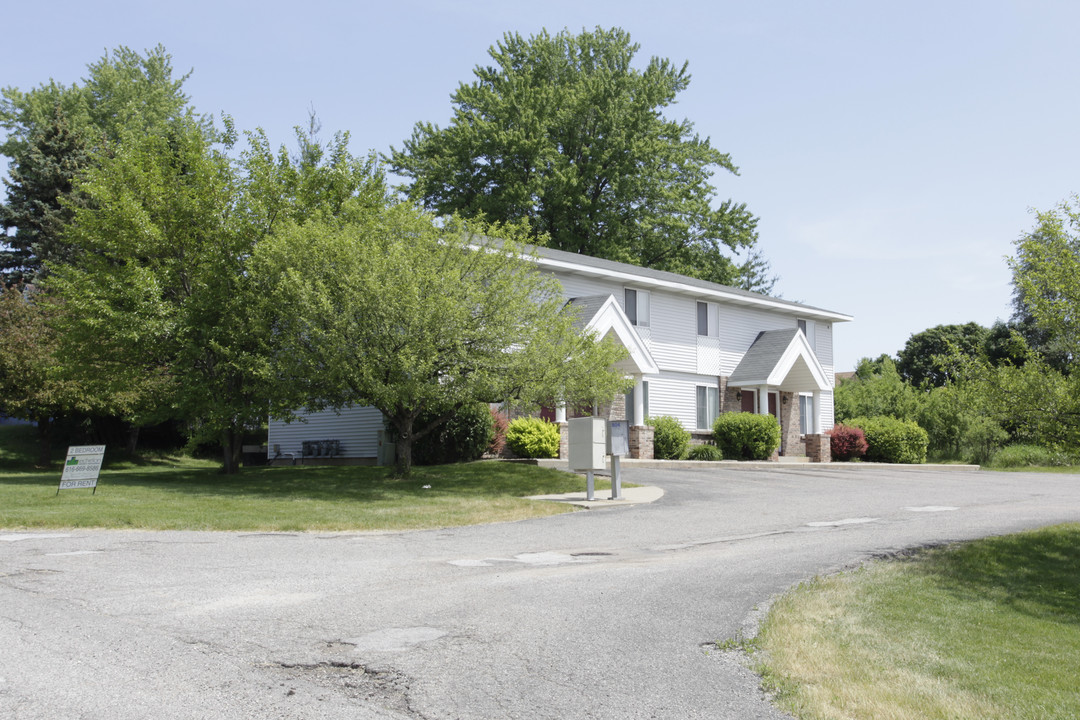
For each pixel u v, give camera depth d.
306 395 19.48
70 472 16.62
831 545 12.25
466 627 6.94
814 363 34.12
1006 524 15.23
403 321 18.00
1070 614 9.25
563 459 24.41
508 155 46.66
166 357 21.56
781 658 6.36
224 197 21.31
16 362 25.86
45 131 37.12
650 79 48.84
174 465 32.59
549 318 20.16
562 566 10.10
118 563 9.63
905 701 5.54
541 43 51.22
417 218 19.83
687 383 32.69
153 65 49.66
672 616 7.54
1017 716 5.47
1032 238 13.30
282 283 18.20
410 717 4.91
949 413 38.81
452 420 23.77
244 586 8.45
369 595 8.13
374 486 19.09
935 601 9.20
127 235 20.50
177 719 4.75
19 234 36.66
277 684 5.42
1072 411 12.91
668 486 20.84
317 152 30.59
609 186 47.53
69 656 5.89
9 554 10.20
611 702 5.25
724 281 50.72
